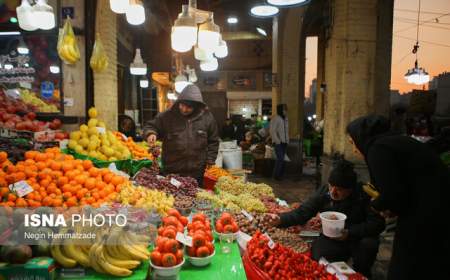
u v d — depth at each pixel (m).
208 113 4.57
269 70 20.86
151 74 12.44
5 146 3.13
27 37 5.11
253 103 22.27
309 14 10.58
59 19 5.18
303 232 3.49
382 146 2.30
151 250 2.16
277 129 9.59
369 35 5.86
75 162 2.81
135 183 3.21
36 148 3.49
